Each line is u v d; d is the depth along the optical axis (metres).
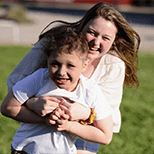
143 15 33.84
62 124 2.21
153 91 9.59
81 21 2.71
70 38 2.11
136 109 7.53
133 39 2.96
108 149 5.10
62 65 2.09
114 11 2.61
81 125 2.33
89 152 3.06
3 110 2.31
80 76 2.38
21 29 22.27
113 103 2.87
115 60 2.81
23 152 2.38
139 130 6.18
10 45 16.59
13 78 2.75
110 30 2.56
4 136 5.20
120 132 5.98
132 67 3.16
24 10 27.12
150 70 12.98
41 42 2.69
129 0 39.12
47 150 2.30
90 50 2.60
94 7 2.62
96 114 2.35
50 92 2.27
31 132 2.35
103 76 2.79
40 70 2.38
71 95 2.29
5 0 37.59
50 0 40.81
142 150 5.20
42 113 2.20
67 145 2.34
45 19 28.67
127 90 9.45
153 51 17.67
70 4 41.31
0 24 18.19
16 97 2.26
